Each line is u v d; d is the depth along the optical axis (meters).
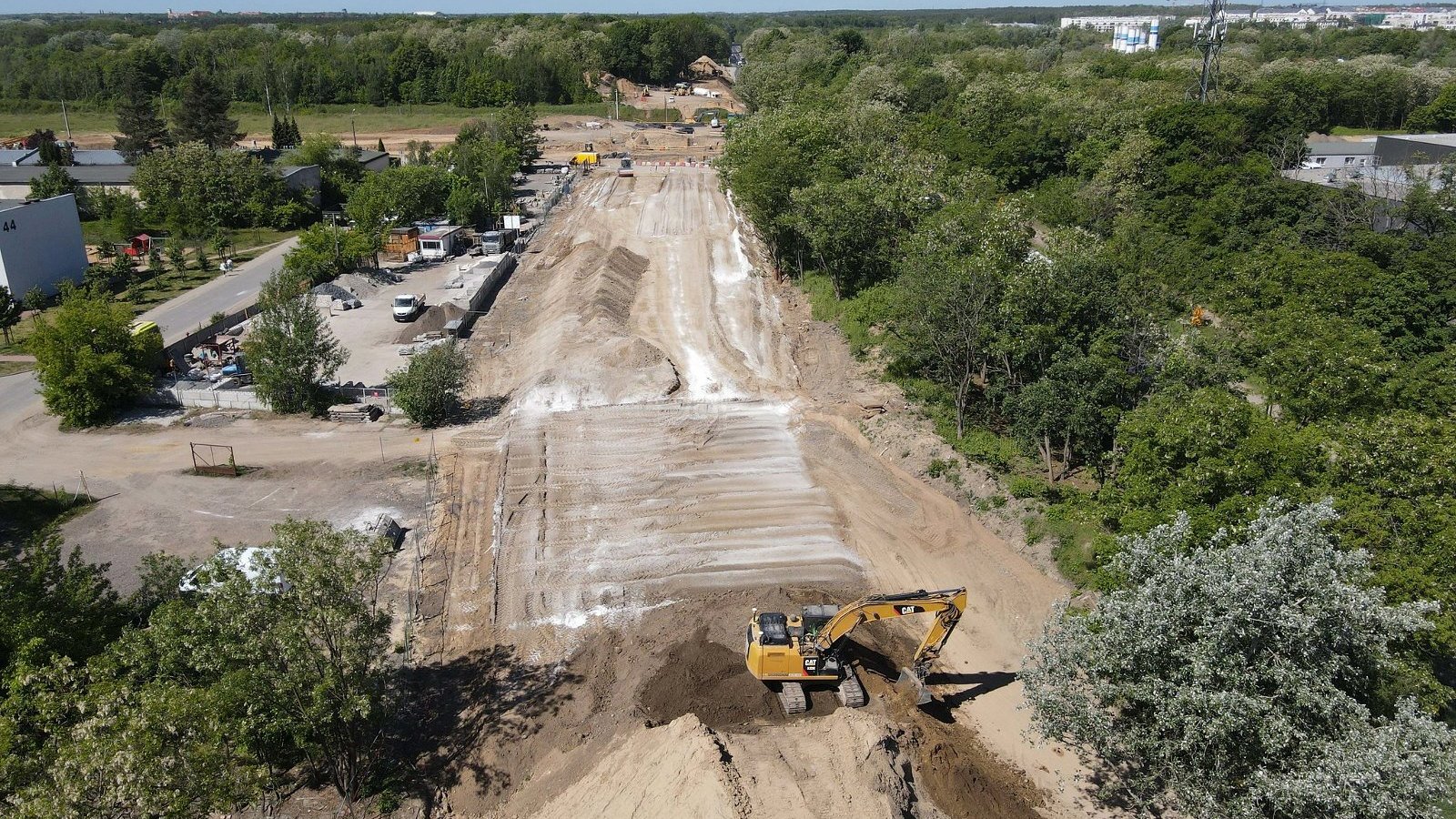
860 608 29.73
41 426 51.06
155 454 47.75
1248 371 43.69
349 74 184.00
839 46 198.62
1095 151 94.75
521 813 26.56
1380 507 28.33
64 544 39.44
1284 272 58.22
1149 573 24.84
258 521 41.44
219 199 97.75
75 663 24.81
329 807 26.36
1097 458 42.69
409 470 46.31
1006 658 33.75
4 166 106.94
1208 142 84.44
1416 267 59.69
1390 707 24.88
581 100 196.75
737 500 43.41
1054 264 47.25
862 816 24.59
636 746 27.53
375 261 81.44
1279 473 29.91
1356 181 79.19
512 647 33.44
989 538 40.97
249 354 52.25
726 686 30.97
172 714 20.58
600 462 46.88
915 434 48.28
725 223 94.25
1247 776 21.55
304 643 23.62
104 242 85.56
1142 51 182.25
